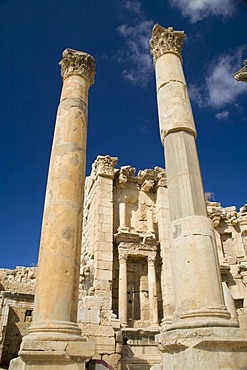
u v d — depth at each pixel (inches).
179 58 508.1
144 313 917.2
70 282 331.6
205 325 268.4
